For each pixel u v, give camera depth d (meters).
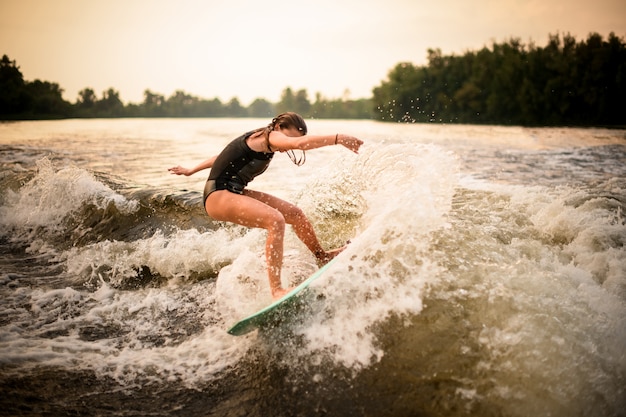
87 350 2.86
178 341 2.97
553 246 3.62
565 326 2.45
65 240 5.16
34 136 17.44
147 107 79.06
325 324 2.79
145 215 5.18
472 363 2.38
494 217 4.20
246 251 3.61
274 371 2.57
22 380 2.50
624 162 9.98
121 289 3.85
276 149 3.24
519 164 9.74
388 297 2.82
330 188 4.59
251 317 2.71
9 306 3.47
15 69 45.56
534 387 2.22
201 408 2.36
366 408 2.29
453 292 2.77
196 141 16.94
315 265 3.59
